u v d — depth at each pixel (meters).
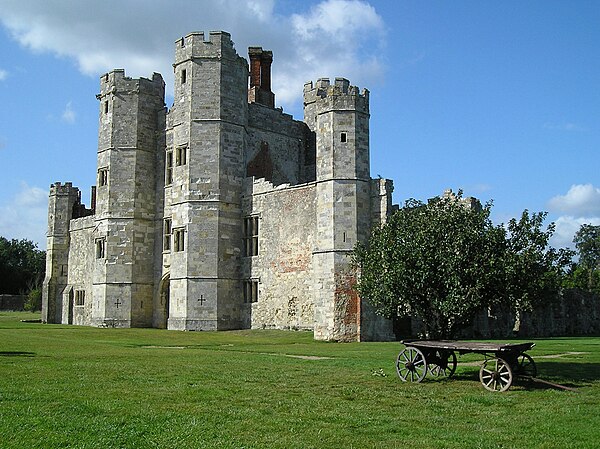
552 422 12.89
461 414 13.65
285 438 11.36
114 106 49.28
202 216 43.81
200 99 44.94
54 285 58.44
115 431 11.48
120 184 48.50
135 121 48.97
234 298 43.88
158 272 48.16
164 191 48.44
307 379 17.98
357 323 35.22
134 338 34.47
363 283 22.62
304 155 51.72
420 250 20.08
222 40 45.28
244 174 45.59
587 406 14.50
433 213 21.25
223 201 44.12
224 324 43.09
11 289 108.44
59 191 59.50
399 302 20.69
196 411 13.27
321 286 36.38
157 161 49.56
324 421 12.73
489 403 14.86
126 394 14.91
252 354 25.28
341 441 11.26
